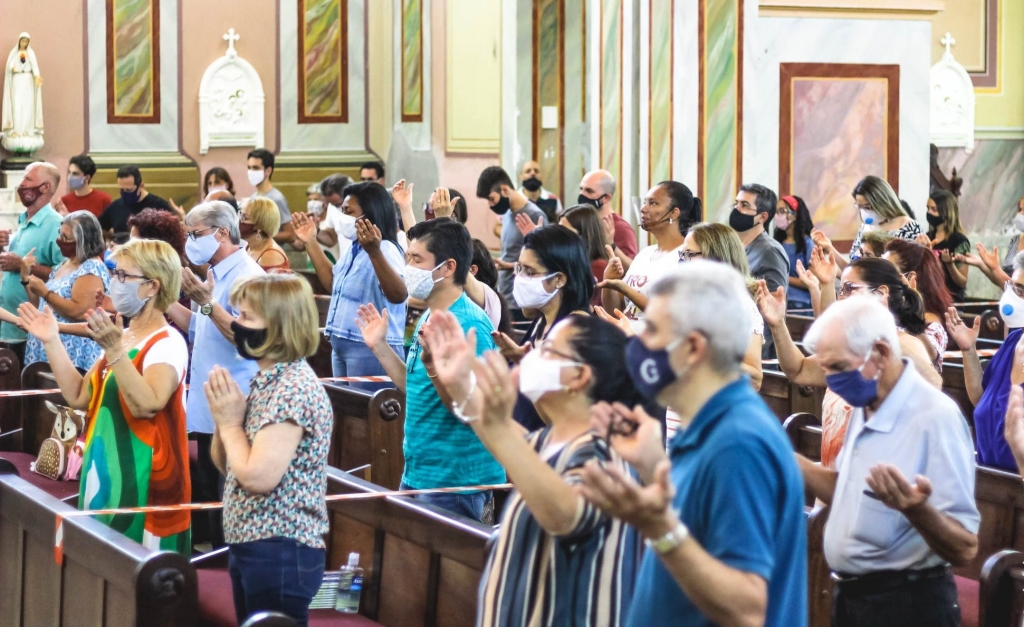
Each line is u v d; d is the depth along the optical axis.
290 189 12.74
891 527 2.86
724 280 1.97
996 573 3.12
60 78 11.85
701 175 8.20
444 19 11.84
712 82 8.14
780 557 1.96
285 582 2.98
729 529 1.88
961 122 12.04
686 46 8.23
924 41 8.20
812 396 5.38
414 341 3.79
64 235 5.72
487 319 3.81
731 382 2.00
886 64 8.16
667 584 2.01
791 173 8.09
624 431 1.98
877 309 2.80
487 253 5.00
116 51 12.05
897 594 2.88
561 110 11.68
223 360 4.77
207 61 12.41
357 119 12.90
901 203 6.98
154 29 12.18
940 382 3.40
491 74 11.70
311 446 3.02
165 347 3.75
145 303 3.78
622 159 9.27
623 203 9.24
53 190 6.98
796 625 1.97
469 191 11.80
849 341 2.77
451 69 11.74
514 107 11.38
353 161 12.89
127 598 2.90
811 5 8.03
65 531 3.23
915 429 2.82
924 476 2.77
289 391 2.99
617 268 4.95
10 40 11.62
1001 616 3.13
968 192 12.18
